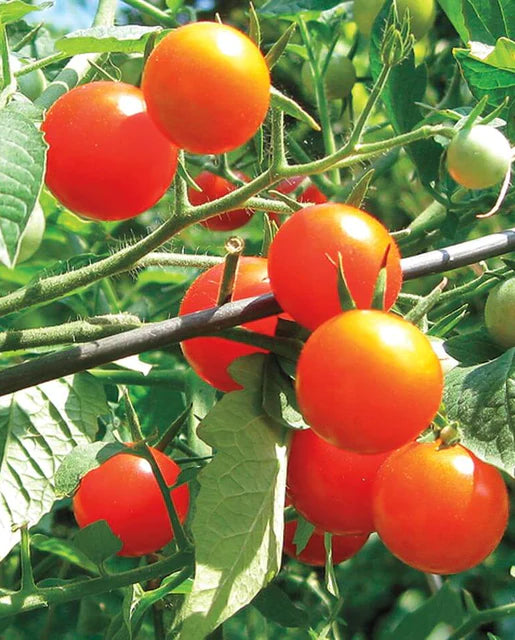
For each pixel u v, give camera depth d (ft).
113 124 1.23
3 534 1.42
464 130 1.28
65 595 1.43
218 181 1.83
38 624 2.05
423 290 2.38
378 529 1.26
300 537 1.36
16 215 1.08
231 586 1.18
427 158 1.66
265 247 1.36
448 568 1.24
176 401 1.94
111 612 2.01
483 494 1.23
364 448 1.14
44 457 1.48
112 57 1.86
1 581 2.02
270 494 1.22
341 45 2.36
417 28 1.88
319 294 1.18
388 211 2.45
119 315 1.28
